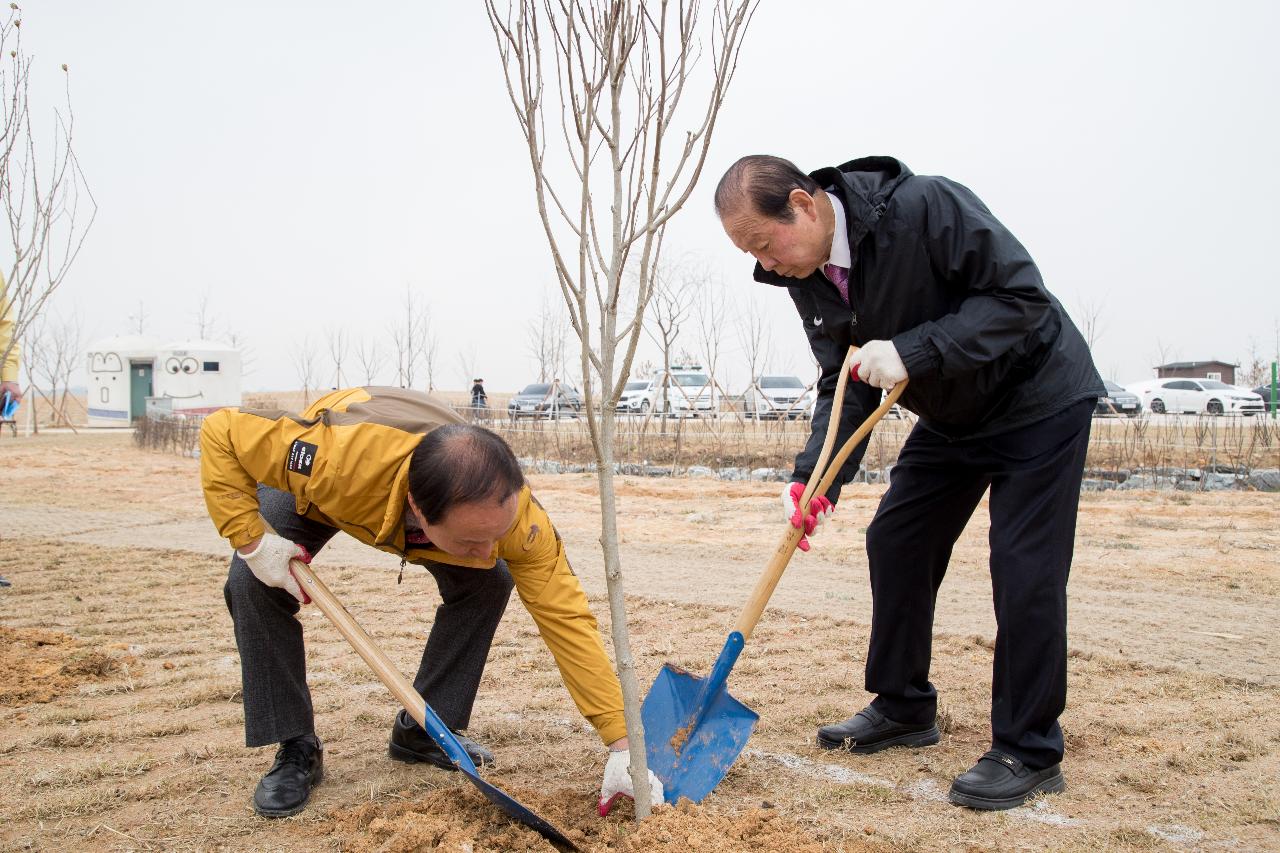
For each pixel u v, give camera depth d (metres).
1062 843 2.57
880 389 2.96
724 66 2.33
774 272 3.03
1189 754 3.14
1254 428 15.32
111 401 31.30
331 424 2.61
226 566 7.18
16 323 5.99
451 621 3.08
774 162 2.71
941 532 3.20
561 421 24.95
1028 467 2.86
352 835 2.61
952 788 2.87
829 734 3.34
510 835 2.53
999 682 2.92
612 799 2.70
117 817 2.76
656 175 2.28
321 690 4.04
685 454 17.84
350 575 6.82
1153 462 14.34
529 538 2.62
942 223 2.68
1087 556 7.61
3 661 4.28
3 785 2.96
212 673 4.26
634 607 5.79
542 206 2.26
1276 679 4.05
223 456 2.71
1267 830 2.61
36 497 11.83
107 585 6.43
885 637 3.27
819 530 9.31
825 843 2.53
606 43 2.32
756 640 4.89
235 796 2.92
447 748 2.55
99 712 3.70
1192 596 6.05
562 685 4.13
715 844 2.36
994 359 2.68
